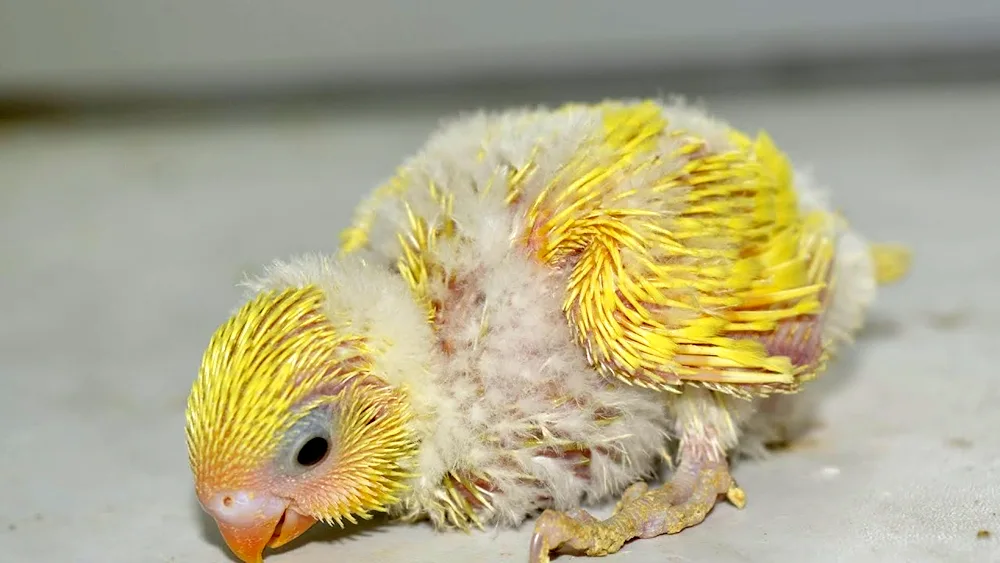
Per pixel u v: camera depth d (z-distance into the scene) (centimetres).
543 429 27
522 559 28
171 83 84
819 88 82
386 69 83
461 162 29
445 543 29
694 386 28
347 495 27
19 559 29
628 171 28
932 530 28
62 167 73
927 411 32
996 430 31
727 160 29
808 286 29
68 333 41
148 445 33
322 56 82
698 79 81
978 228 47
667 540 28
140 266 50
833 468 30
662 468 30
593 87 80
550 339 28
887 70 82
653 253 27
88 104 85
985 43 80
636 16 79
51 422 35
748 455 31
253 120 84
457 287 28
